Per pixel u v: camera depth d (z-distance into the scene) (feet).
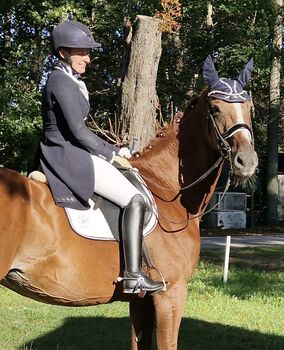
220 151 14.11
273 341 22.31
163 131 15.83
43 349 21.01
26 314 25.79
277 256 47.06
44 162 13.70
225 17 75.87
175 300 14.23
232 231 72.90
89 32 13.88
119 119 33.73
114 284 13.80
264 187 87.04
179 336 22.66
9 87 51.11
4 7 54.44
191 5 73.05
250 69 14.65
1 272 12.46
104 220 13.67
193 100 15.64
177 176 15.29
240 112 13.78
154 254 14.12
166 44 72.69
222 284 33.04
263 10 73.31
